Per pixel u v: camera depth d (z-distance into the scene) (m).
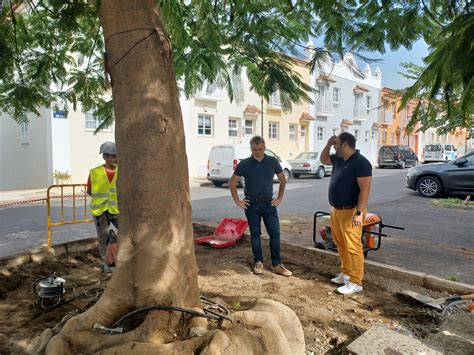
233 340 2.41
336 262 5.48
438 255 6.18
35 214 9.87
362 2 4.05
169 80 2.73
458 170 12.36
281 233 7.62
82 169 16.03
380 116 36.56
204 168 20.89
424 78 2.68
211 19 4.35
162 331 2.52
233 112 22.16
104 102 6.29
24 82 5.64
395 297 4.32
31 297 4.17
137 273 2.62
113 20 2.62
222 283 4.57
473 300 4.02
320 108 28.39
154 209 2.63
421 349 2.84
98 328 2.52
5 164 19.88
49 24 5.37
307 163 20.58
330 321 3.67
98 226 4.95
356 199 4.34
